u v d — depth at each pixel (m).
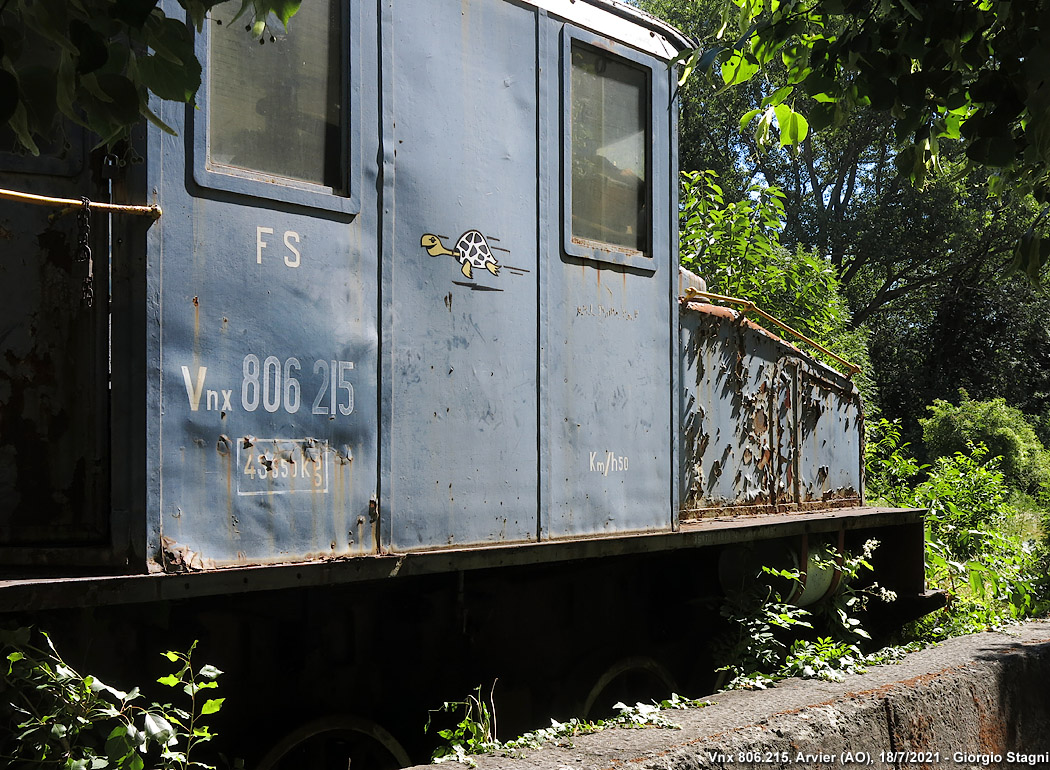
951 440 22.42
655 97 5.09
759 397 6.29
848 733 3.86
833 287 11.64
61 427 3.18
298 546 3.41
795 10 4.28
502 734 4.66
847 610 6.81
